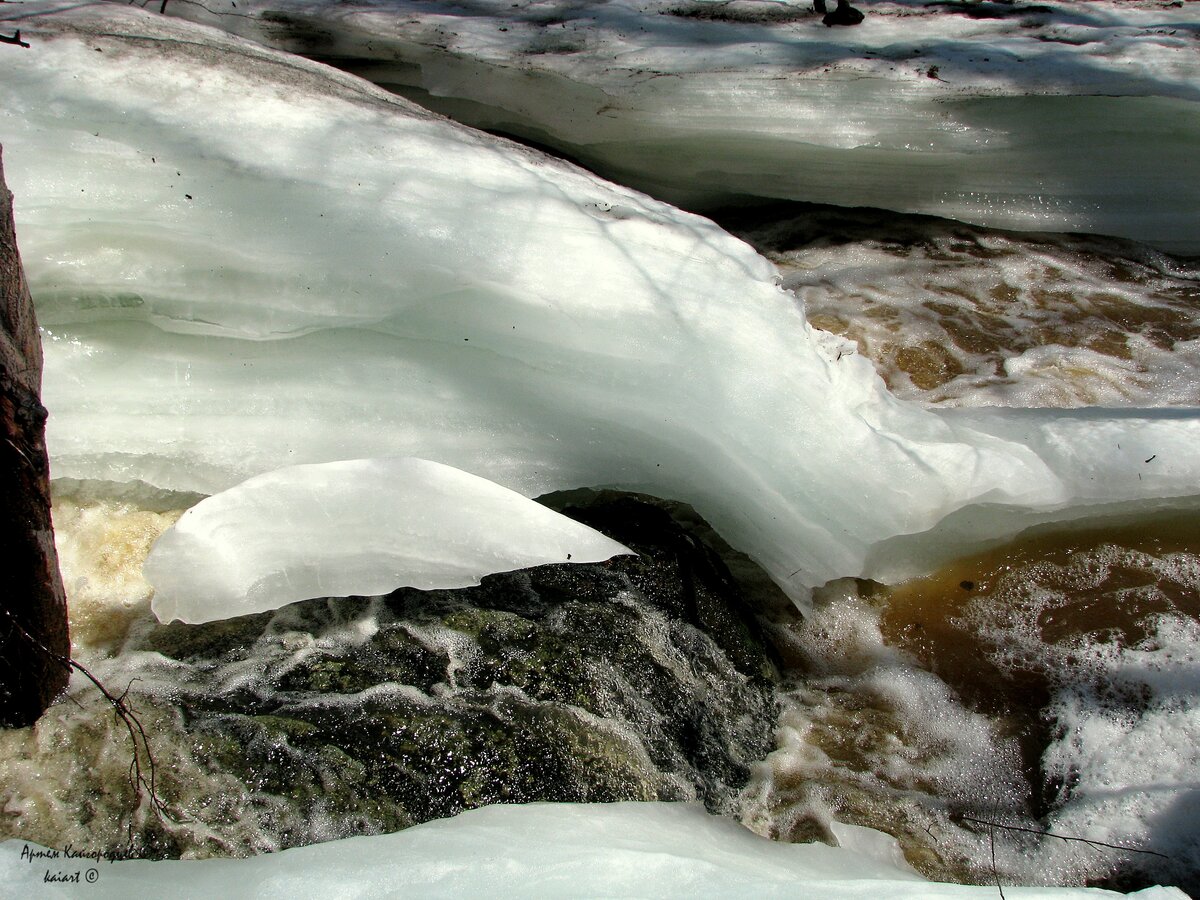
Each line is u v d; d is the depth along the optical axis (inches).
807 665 106.7
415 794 82.4
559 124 182.2
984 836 91.7
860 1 237.0
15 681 80.1
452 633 96.3
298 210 106.9
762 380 108.6
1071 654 107.6
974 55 195.6
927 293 170.1
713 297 114.7
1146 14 228.4
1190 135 173.8
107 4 138.5
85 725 84.0
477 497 97.5
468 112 189.6
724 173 186.9
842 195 186.7
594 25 211.2
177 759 82.6
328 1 215.3
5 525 71.6
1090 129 174.4
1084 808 94.2
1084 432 120.8
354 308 104.7
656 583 103.8
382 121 124.4
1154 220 182.9
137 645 92.0
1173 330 161.6
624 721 91.5
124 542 99.6
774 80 183.3
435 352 110.3
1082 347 156.9
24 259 97.1
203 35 137.1
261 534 93.0
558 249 112.5
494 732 87.7
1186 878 88.4
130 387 103.8
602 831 77.8
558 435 109.3
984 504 112.2
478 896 68.2
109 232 99.9
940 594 113.4
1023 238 186.2
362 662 93.0
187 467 103.4
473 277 105.7
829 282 172.9
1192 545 118.5
